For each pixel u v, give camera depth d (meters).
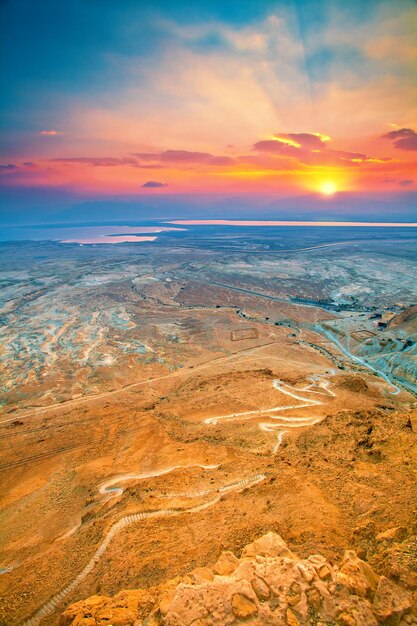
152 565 16.59
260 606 9.91
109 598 12.64
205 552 16.16
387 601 9.80
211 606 9.95
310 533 15.41
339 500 18.62
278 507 18.91
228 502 21.23
